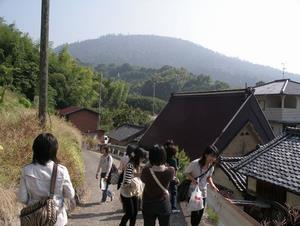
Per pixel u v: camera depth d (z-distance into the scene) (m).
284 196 9.45
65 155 9.04
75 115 39.94
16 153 7.28
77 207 8.15
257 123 16.20
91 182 11.77
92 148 31.86
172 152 6.93
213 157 5.38
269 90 31.73
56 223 3.14
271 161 10.55
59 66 47.28
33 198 3.18
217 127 16.09
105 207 8.30
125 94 75.69
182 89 109.81
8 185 5.87
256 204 9.96
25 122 9.94
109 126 50.34
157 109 83.25
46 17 10.48
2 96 16.59
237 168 10.76
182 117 19.20
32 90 32.34
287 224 8.13
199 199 5.34
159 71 150.88
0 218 5.00
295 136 11.70
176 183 7.51
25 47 34.94
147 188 4.40
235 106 16.23
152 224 4.39
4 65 28.67
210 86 110.88
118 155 27.70
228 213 6.13
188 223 6.97
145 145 20.44
